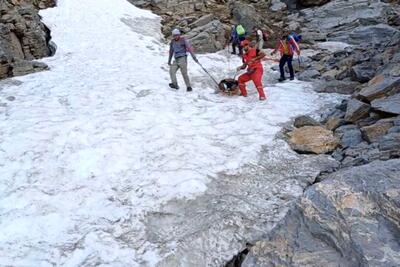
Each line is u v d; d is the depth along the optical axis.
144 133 8.74
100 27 18.66
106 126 8.95
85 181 7.12
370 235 3.82
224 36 19.73
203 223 5.97
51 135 8.51
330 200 4.24
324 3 26.50
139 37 18.25
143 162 7.64
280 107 10.59
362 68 12.27
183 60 11.94
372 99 8.91
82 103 10.70
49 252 5.44
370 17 22.75
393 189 4.05
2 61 13.76
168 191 6.62
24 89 12.06
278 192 6.78
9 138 8.43
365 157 7.05
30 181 7.10
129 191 6.77
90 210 6.36
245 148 8.20
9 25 15.63
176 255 5.41
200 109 10.52
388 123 7.84
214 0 23.66
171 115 9.83
